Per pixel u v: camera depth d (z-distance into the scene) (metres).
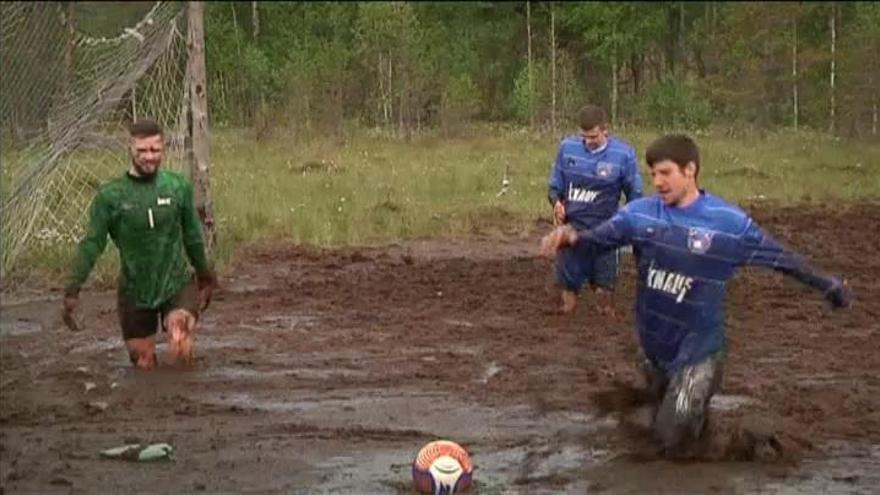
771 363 14.63
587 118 17.34
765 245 10.59
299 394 13.52
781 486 10.35
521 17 62.97
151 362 14.77
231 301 18.77
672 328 10.88
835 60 43.34
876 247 23.86
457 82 48.72
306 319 17.50
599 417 12.29
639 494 10.20
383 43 49.16
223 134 42.84
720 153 38.12
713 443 11.08
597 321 17.20
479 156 39.47
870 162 36.00
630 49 60.44
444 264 22.08
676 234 10.63
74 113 18.17
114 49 21.92
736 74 50.00
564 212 17.36
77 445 11.70
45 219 21.55
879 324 16.91
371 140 44.19
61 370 14.72
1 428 12.28
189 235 14.84
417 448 11.52
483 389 13.59
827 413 12.48
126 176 14.55
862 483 10.43
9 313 18.02
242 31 57.09
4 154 17.50
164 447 11.29
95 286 19.91
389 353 15.38
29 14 16.23
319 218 25.83
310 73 45.78
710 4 62.38
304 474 10.80
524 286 19.86
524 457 11.19
